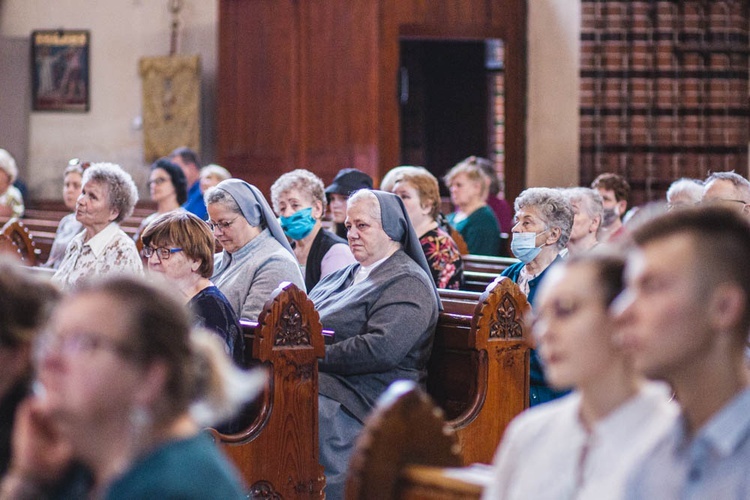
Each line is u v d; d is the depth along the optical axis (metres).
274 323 5.50
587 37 14.95
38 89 16.06
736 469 2.20
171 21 15.94
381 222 6.17
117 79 16.05
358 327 6.10
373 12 14.31
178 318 2.27
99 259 6.50
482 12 14.96
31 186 16.14
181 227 5.47
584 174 15.12
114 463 2.23
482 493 2.77
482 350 5.86
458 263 7.62
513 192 15.32
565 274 2.41
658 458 2.33
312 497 5.66
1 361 2.73
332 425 5.93
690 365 2.23
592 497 2.38
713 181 6.54
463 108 19.20
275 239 6.72
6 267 2.80
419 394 2.95
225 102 14.96
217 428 5.58
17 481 2.42
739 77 15.03
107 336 2.18
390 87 14.65
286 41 14.65
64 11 16.06
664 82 14.95
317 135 14.60
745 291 2.19
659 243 2.22
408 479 2.89
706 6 14.93
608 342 2.37
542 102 15.29
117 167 6.60
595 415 2.43
